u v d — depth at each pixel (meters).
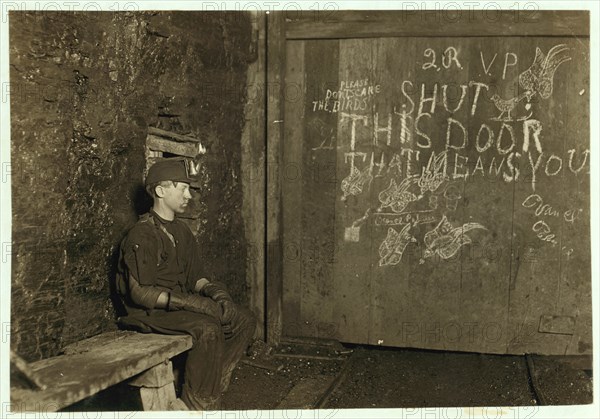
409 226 4.66
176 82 3.95
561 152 4.42
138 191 3.63
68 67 3.06
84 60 3.16
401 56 4.57
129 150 3.55
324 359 4.54
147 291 3.15
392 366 4.43
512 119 4.45
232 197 4.70
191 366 3.12
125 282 3.24
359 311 4.80
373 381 4.13
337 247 4.80
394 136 4.62
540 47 4.38
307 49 4.72
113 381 2.60
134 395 3.10
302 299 4.89
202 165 4.27
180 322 3.15
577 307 4.49
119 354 2.81
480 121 4.49
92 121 3.22
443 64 4.51
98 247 3.33
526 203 4.48
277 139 4.73
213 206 4.43
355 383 4.08
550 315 4.53
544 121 4.42
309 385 4.00
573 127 4.39
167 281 3.33
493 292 4.58
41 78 2.90
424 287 4.68
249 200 4.86
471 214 4.56
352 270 4.79
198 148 4.18
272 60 4.69
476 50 4.46
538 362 4.44
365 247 4.75
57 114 3.01
